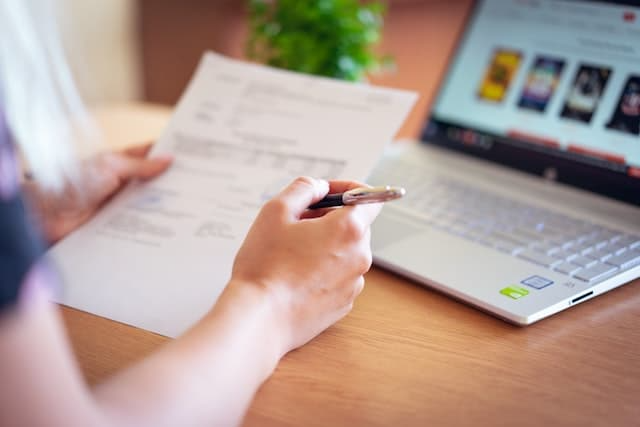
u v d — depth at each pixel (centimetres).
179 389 41
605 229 74
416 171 91
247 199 70
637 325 61
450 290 63
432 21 215
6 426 31
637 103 80
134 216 72
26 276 32
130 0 200
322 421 47
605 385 52
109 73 200
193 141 79
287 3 121
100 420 35
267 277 53
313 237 54
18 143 45
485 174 90
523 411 49
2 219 32
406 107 71
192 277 63
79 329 58
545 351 56
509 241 72
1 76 38
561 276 65
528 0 94
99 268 66
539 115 89
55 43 46
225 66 85
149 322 58
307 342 57
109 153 77
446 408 49
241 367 45
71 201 72
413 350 56
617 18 85
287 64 121
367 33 123
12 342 31
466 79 98
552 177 86
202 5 198
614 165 80
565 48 88
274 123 77
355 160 69
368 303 64
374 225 76
